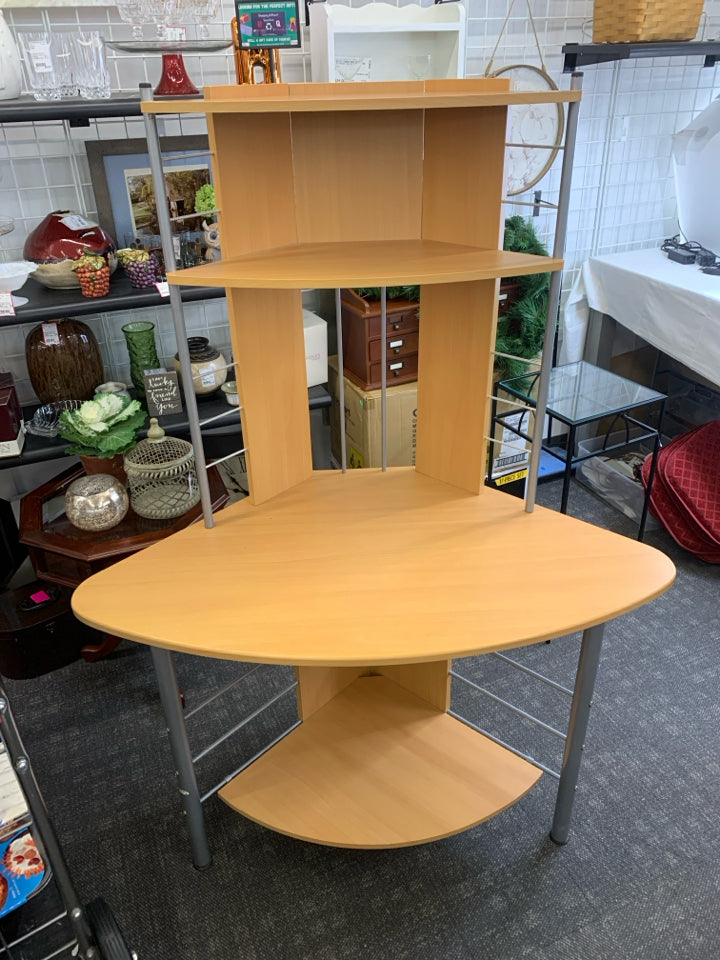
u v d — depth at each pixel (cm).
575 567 147
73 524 226
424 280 129
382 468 191
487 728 207
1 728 111
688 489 283
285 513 170
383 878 171
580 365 296
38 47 200
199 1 200
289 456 179
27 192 235
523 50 280
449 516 167
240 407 161
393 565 148
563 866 172
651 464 271
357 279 128
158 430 234
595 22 269
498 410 283
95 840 181
